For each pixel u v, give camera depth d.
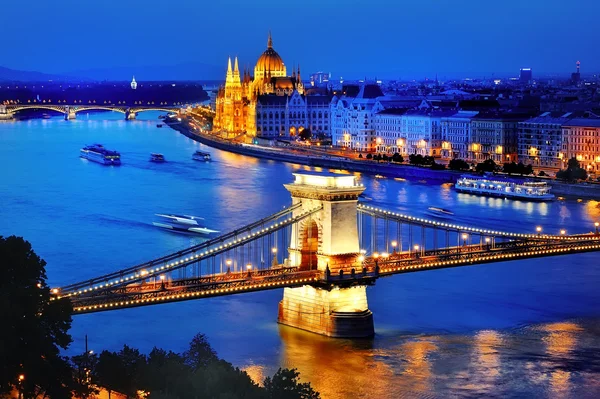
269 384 150.62
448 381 187.50
